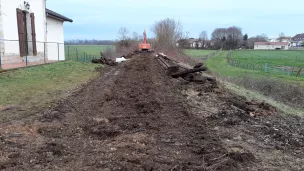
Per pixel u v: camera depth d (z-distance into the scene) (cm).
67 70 1363
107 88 936
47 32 1888
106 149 427
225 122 612
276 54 6856
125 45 4691
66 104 685
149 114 646
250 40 11806
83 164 372
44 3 1700
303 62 4438
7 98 707
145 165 376
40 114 588
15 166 357
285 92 1546
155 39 4178
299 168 401
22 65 1307
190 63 2797
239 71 2869
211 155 421
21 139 445
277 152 460
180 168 373
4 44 1280
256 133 555
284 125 637
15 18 1374
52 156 391
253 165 402
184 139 492
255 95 1188
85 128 524
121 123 564
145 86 1007
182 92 946
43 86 899
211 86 1069
